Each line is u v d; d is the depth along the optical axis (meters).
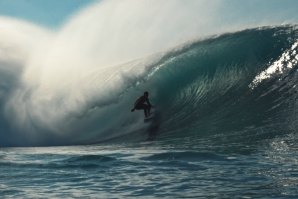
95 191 28.84
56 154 45.97
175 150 44.91
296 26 71.56
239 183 29.25
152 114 64.44
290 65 62.97
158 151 45.06
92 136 65.50
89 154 44.81
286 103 56.41
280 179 29.81
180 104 65.56
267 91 60.38
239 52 68.31
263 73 63.78
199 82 67.56
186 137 53.94
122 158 40.78
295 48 65.31
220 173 32.47
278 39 68.00
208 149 44.00
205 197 26.34
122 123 65.31
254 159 37.28
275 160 36.41
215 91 64.94
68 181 32.03
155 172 33.94
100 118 67.56
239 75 65.56
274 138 46.25
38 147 60.38
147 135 59.00
